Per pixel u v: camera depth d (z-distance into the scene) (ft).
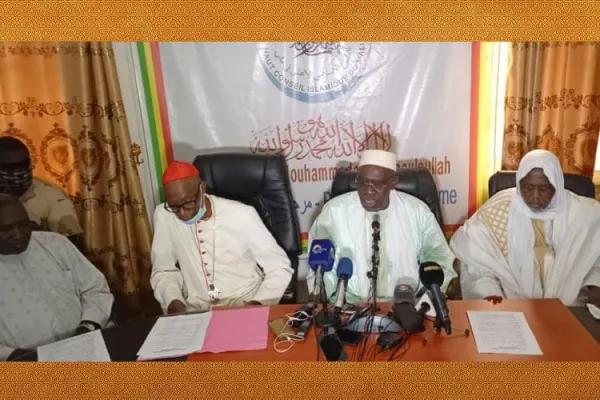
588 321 4.25
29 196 5.37
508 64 5.61
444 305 4.07
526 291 5.18
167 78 5.87
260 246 5.57
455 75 5.78
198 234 5.56
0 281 4.91
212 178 5.64
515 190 5.39
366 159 4.98
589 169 5.78
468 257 5.33
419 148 6.01
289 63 5.91
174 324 4.47
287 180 5.74
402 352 3.92
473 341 4.01
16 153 5.31
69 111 5.62
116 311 5.44
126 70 5.73
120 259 5.78
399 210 5.17
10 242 4.96
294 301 5.49
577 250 5.15
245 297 5.57
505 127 5.81
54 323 5.05
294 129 6.14
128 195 5.90
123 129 5.75
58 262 5.22
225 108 6.15
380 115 5.97
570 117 5.68
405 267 5.11
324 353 3.96
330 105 6.04
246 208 5.57
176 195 5.13
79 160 5.63
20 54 5.41
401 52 5.79
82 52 5.51
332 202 5.30
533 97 5.68
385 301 4.57
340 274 4.27
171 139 6.02
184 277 5.65
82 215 5.66
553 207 5.15
